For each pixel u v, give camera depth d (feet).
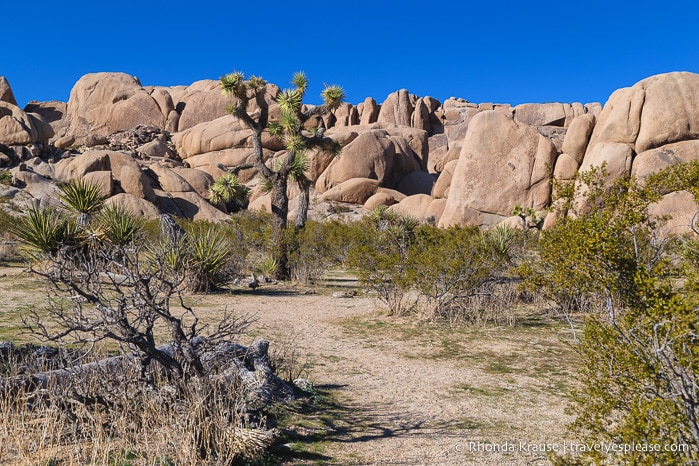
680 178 14.34
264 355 21.77
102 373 16.14
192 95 221.66
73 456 13.55
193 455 13.29
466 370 27.07
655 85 100.94
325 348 30.94
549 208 16.61
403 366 27.61
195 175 156.35
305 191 70.54
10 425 14.43
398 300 41.37
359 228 77.10
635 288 12.09
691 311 10.48
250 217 113.60
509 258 46.96
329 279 65.05
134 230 51.13
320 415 19.42
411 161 174.50
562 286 14.56
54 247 48.03
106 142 192.75
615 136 103.14
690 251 16.87
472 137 119.34
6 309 35.32
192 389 15.49
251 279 55.93
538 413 20.81
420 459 15.87
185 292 47.80
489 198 115.14
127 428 15.01
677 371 10.98
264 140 177.06
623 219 14.10
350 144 160.15
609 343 12.14
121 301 15.61
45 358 18.70
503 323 37.81
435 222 130.00
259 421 16.66
